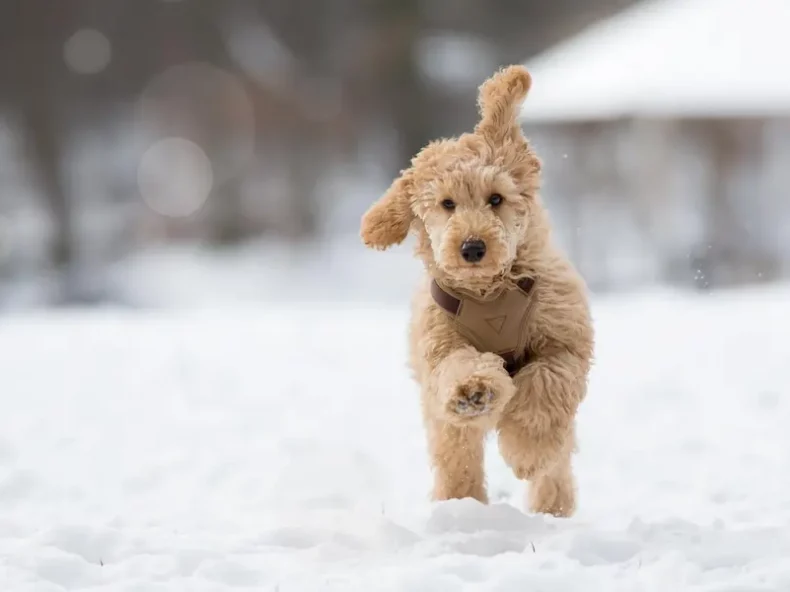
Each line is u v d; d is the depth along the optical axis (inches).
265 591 238.1
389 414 496.4
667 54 1429.6
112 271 1846.7
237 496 358.3
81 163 2396.7
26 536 300.8
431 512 298.7
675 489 352.2
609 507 329.4
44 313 1311.5
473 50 2405.3
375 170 2418.8
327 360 685.9
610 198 1537.9
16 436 462.6
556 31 2496.3
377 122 2404.0
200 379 612.4
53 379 623.2
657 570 245.4
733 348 663.8
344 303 1497.3
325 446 418.3
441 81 2331.4
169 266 1935.3
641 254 1508.4
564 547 264.4
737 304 983.0
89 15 2480.3
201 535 295.3
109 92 2511.1
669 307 977.5
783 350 642.8
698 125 1497.3
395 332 843.4
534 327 288.7
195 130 2598.4
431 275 297.4
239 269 1868.8
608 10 2456.9
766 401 499.5
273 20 2679.6
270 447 426.9
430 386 288.7
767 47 1408.7
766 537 271.4
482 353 284.5
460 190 280.7
